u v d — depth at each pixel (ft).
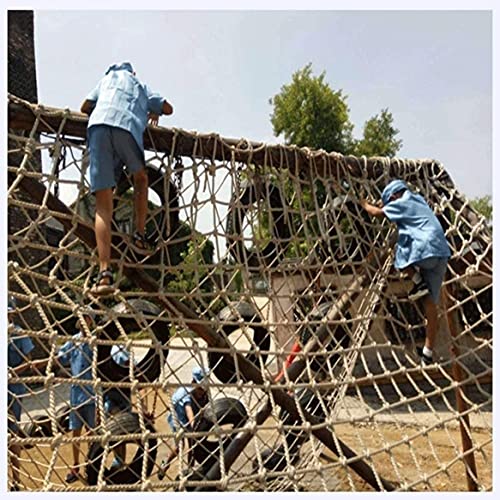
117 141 9.83
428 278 14.20
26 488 10.11
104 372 12.91
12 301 10.11
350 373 12.91
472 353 14.88
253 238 12.64
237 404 13.99
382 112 60.49
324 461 20.36
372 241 16.21
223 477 9.09
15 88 42.96
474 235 15.71
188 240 12.00
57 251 10.19
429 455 22.62
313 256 13.82
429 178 16.85
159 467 9.40
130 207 11.46
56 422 8.43
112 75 10.53
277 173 13.33
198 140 11.84
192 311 11.61
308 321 12.90
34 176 9.98
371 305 14.61
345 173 14.61
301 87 57.11
